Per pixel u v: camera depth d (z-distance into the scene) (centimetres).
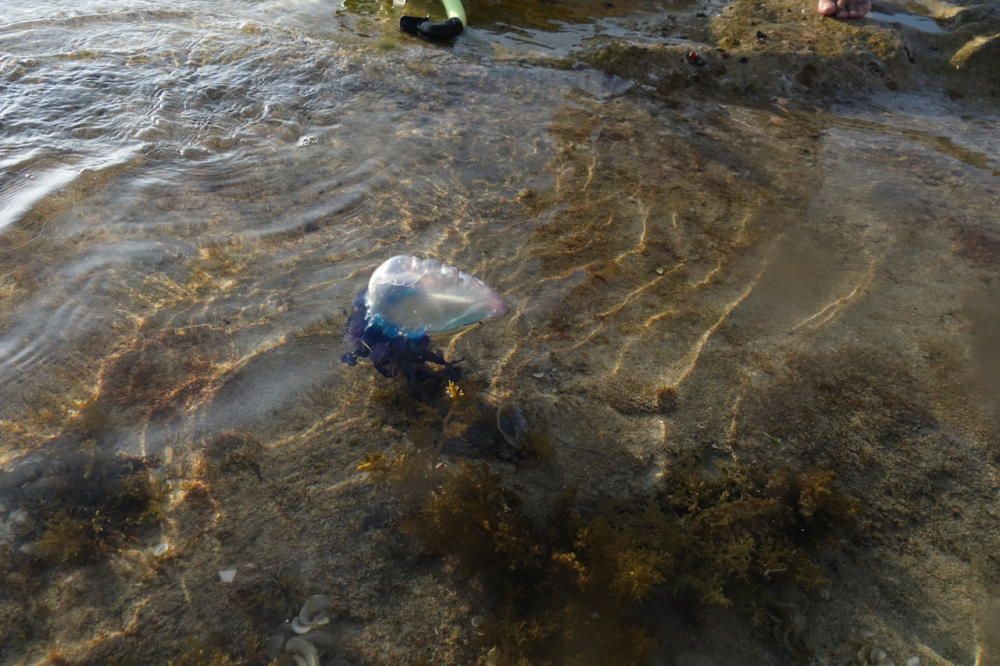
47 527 64
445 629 58
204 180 96
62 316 80
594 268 87
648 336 80
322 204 93
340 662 56
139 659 56
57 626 58
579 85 115
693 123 109
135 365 76
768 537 65
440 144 102
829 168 103
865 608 62
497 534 62
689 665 58
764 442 73
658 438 72
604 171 100
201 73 112
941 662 59
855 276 88
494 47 121
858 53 120
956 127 112
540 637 58
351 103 109
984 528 67
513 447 71
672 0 135
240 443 71
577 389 76
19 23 121
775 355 79
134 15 125
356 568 62
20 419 72
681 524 65
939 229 94
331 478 68
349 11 130
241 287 83
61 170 96
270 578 61
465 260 87
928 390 77
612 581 60
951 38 124
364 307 73
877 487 70
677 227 92
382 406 73
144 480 68
